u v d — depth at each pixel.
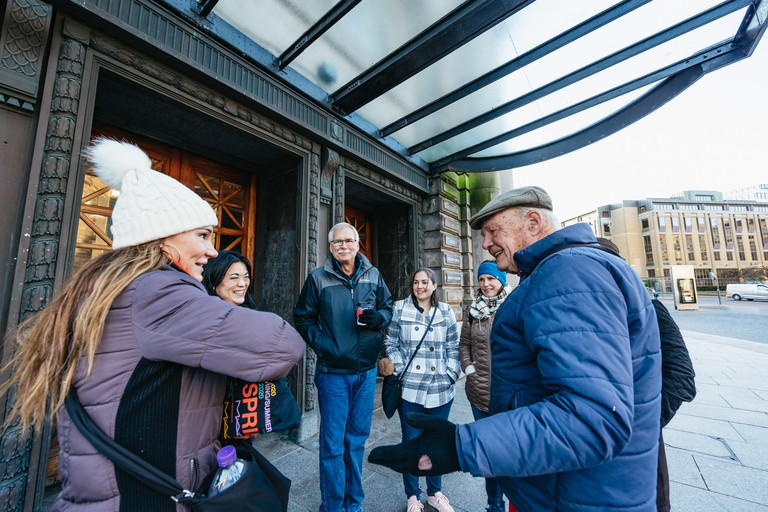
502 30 2.43
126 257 0.73
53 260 1.61
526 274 0.88
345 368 1.94
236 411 0.85
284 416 0.89
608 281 0.68
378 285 2.21
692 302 20.45
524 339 0.76
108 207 2.42
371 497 2.10
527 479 0.77
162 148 2.74
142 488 0.65
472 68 2.82
